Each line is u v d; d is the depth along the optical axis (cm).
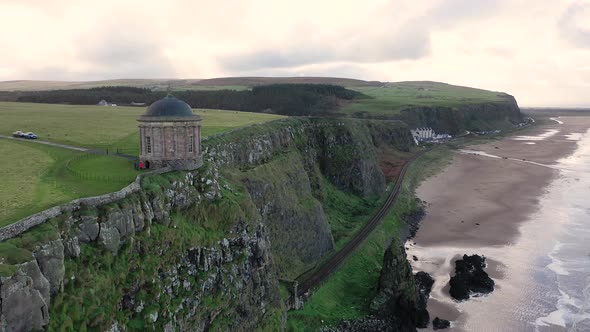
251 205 5741
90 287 3553
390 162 15850
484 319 6600
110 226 3903
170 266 4391
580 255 8725
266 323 5425
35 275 3078
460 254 8844
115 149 7181
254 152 8700
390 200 11500
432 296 7244
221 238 5062
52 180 4953
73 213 3728
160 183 4819
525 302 7031
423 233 10056
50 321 3173
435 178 15312
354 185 11588
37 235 3284
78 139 7894
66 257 3509
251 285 5356
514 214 11338
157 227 4456
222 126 9675
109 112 12394
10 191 4466
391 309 6575
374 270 7838
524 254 8794
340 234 9100
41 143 7381
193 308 4484
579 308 6850
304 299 6412
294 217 7894
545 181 15088
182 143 5412
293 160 9375
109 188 4644
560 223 10612
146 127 5362
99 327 3488
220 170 6925
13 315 2888
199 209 5094
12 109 12231
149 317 3966
